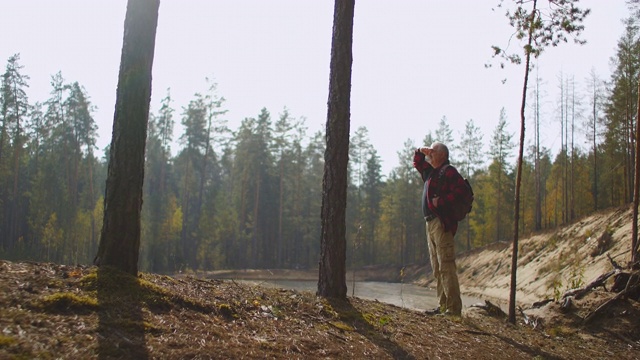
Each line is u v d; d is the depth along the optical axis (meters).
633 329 9.44
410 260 63.91
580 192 52.66
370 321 6.13
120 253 4.83
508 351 6.33
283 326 5.04
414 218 60.69
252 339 4.36
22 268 4.38
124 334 3.65
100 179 66.88
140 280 4.67
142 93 5.04
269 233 62.97
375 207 65.44
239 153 57.66
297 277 42.53
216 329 4.34
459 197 7.80
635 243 12.51
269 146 56.12
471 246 60.66
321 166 61.16
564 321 10.13
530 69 9.73
